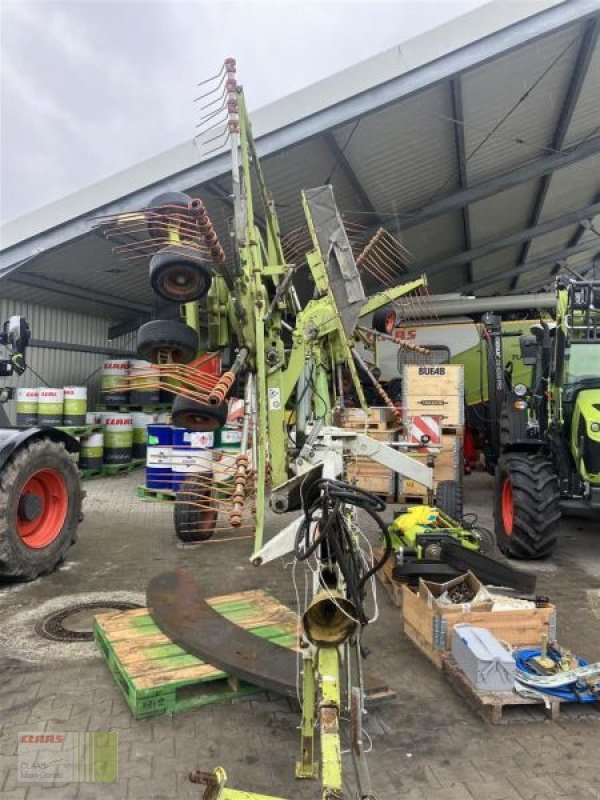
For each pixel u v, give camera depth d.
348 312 4.68
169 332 3.83
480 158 9.64
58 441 5.70
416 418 7.34
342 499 2.38
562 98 8.70
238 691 3.32
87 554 6.19
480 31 7.08
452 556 4.63
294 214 9.62
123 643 3.60
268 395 4.21
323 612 2.43
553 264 17.94
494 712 3.13
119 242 8.30
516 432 7.15
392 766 2.79
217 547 6.44
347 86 7.29
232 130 3.98
